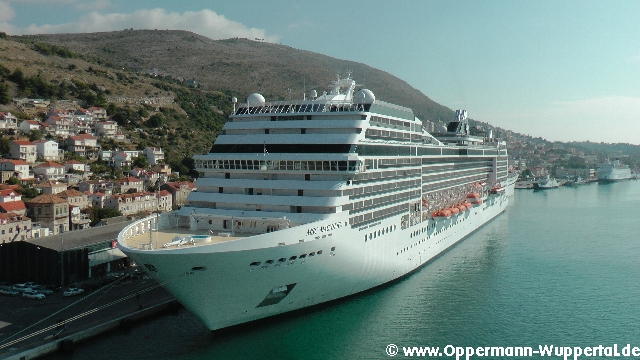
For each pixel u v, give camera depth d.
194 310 53.53
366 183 63.69
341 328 60.22
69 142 177.75
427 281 77.69
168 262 48.84
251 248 50.53
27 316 61.72
